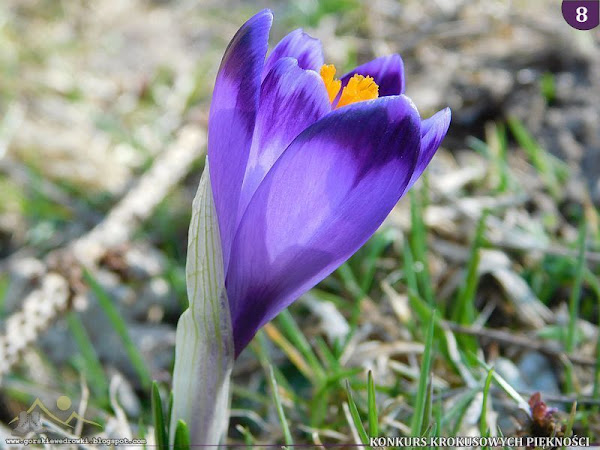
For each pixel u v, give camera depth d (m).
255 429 0.23
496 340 0.24
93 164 0.35
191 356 0.14
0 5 0.49
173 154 0.32
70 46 0.46
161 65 0.44
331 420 0.21
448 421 0.19
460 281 0.26
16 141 0.35
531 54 0.37
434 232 0.28
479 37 0.40
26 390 0.23
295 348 0.24
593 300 0.26
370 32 0.44
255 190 0.14
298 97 0.13
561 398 0.20
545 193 0.30
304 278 0.14
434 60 0.39
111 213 0.29
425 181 0.27
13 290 0.28
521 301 0.25
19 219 0.32
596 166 0.31
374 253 0.25
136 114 0.40
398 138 0.13
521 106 0.34
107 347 0.26
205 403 0.15
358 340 0.24
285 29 0.45
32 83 0.41
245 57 0.13
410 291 0.22
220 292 0.14
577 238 0.28
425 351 0.17
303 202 0.13
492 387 0.20
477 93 0.35
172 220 0.32
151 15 0.51
